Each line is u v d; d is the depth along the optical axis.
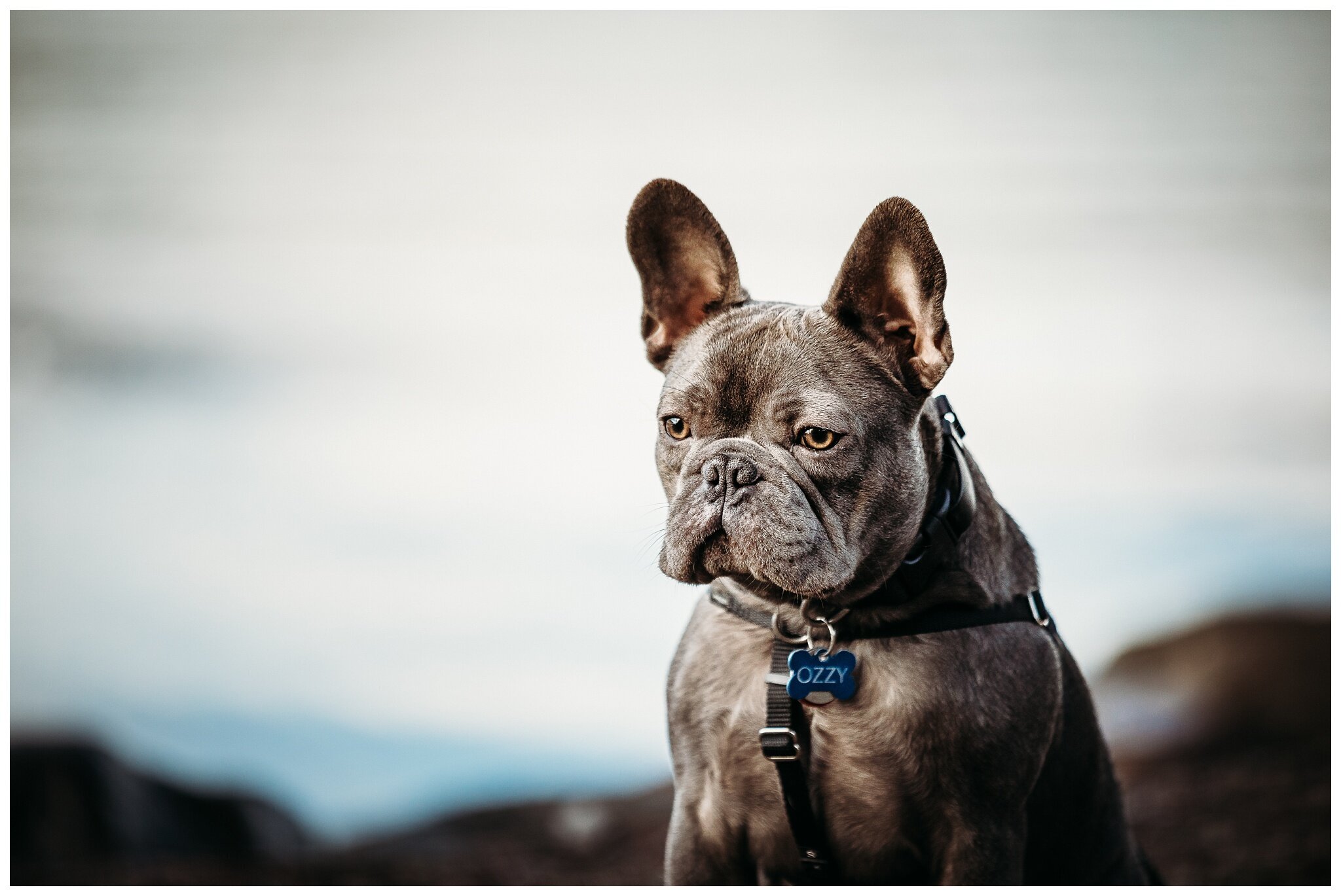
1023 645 2.58
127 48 11.40
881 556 2.48
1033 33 11.09
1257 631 5.98
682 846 2.64
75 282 10.79
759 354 2.48
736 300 2.75
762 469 2.36
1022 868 2.58
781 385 2.44
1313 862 4.32
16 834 5.38
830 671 2.48
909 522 2.49
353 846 5.67
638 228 2.76
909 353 2.54
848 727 2.50
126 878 5.14
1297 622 6.00
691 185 11.20
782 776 2.49
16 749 5.77
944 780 2.48
